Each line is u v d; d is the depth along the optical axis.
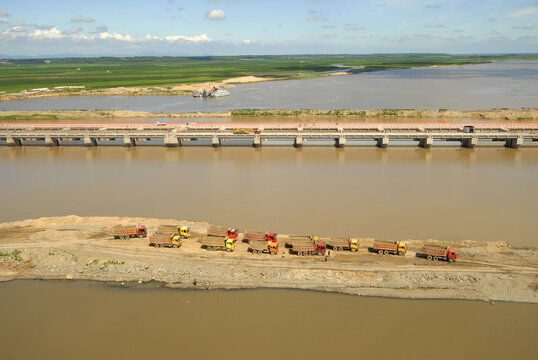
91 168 107.06
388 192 85.31
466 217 72.81
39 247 63.28
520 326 46.88
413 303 50.56
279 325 47.25
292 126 135.25
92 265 58.97
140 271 57.41
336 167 103.62
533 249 61.75
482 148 120.81
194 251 62.03
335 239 61.91
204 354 43.03
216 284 54.47
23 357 43.53
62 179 98.19
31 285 55.56
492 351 43.50
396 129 131.12
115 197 85.50
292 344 44.34
